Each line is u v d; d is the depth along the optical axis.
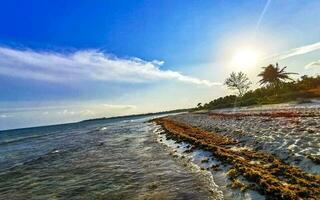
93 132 64.81
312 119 24.78
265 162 12.93
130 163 18.56
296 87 79.50
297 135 17.08
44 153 30.73
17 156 31.08
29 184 15.62
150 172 15.16
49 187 14.45
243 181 10.76
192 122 47.78
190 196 10.33
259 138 18.38
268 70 93.44
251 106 81.19
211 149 17.44
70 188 13.77
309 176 9.94
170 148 22.84
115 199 11.21
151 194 11.22
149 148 24.81
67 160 23.12
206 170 13.69
